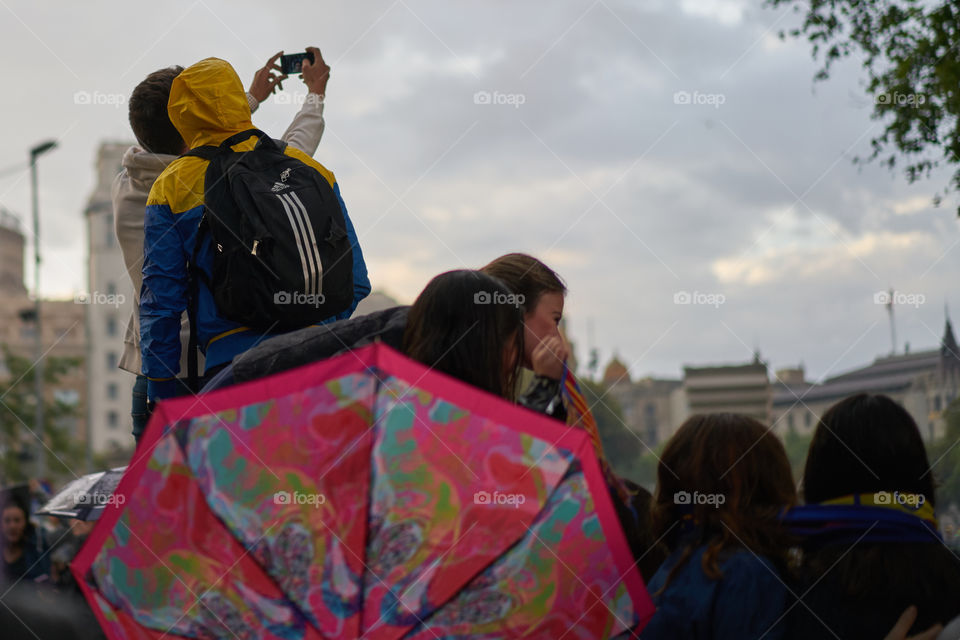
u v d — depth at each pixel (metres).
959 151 6.77
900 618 2.34
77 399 80.12
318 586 2.00
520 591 2.05
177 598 2.02
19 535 4.05
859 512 2.42
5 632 2.75
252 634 2.01
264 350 2.63
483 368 2.38
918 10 6.82
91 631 2.79
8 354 53.88
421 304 2.43
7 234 87.62
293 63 3.98
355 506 2.01
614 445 61.41
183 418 2.06
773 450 2.47
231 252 2.92
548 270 3.08
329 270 2.94
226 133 3.15
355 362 2.05
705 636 2.30
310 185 3.01
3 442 49.16
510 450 2.08
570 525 2.08
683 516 2.50
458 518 2.04
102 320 82.50
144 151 3.50
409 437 2.04
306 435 2.03
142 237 3.43
